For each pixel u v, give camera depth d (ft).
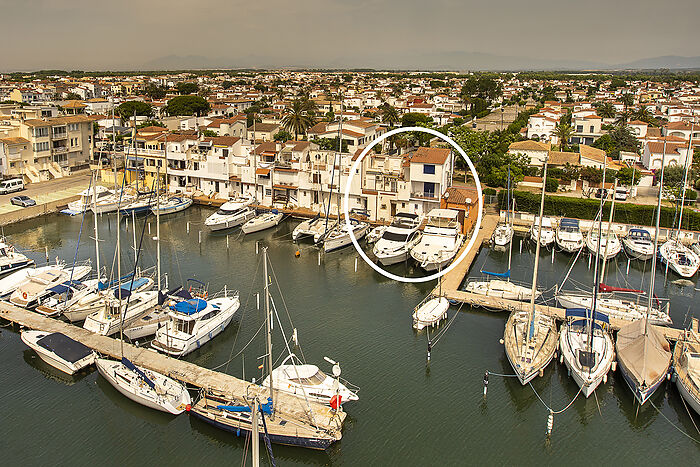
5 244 212.43
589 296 172.04
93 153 374.02
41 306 159.74
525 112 608.19
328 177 276.21
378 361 140.26
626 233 247.09
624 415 120.88
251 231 253.85
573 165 339.36
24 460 105.29
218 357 140.46
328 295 182.60
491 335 154.30
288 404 115.85
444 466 104.94
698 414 118.93
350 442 110.63
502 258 223.10
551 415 113.19
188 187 314.14
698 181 320.50
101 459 106.01
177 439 111.75
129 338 144.66
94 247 229.45
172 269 204.95
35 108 411.95
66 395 124.98
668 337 146.10
